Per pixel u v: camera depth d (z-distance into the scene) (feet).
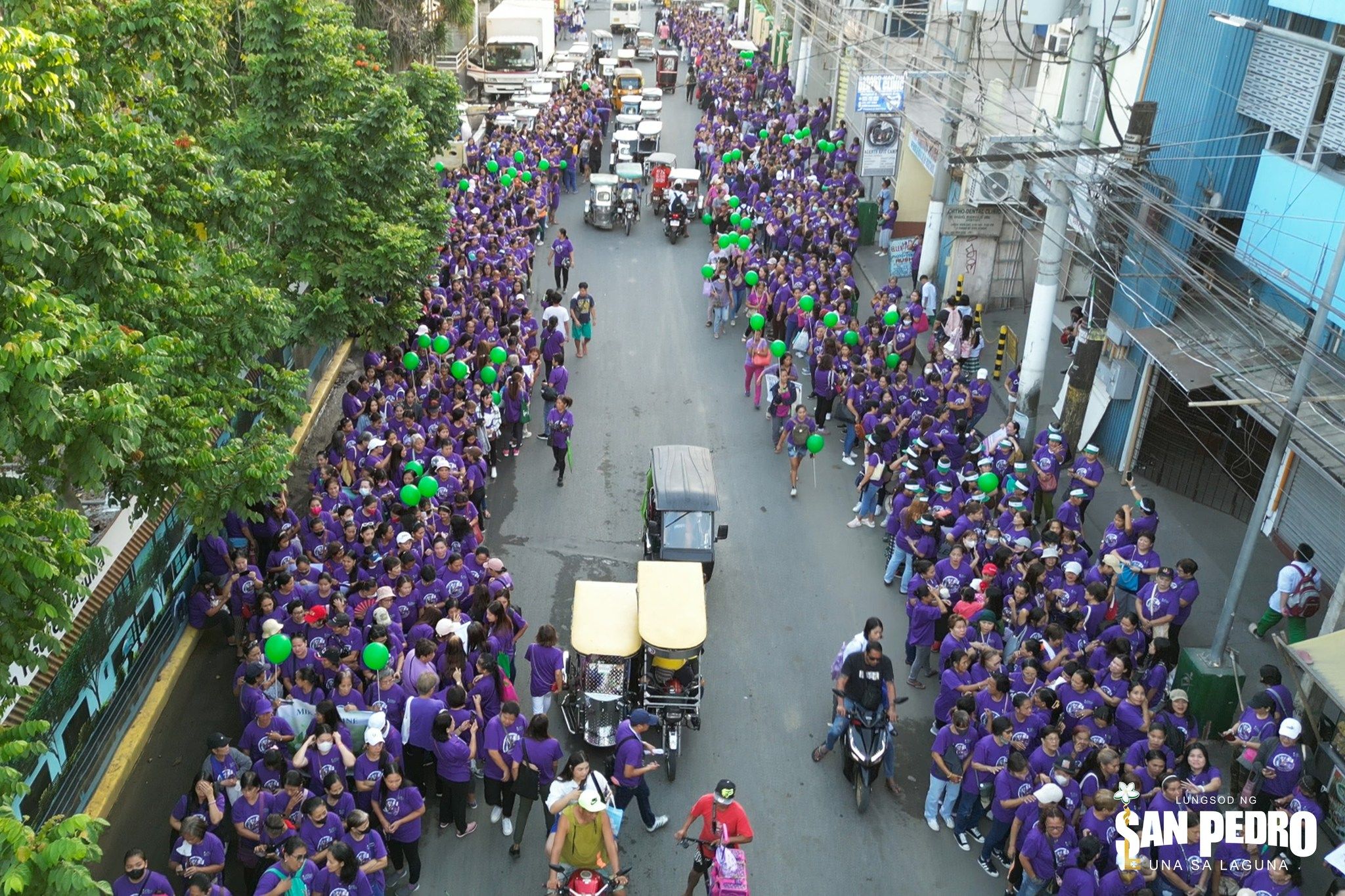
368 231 64.23
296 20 60.08
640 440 76.95
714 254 104.78
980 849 43.50
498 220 103.14
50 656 39.60
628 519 67.00
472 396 68.59
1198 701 49.06
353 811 35.45
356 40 80.38
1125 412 73.10
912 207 119.55
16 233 28.76
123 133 40.01
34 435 30.04
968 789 41.96
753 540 65.16
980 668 45.24
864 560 63.77
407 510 52.75
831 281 90.58
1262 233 60.90
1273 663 54.34
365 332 66.80
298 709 40.57
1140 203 65.92
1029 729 41.63
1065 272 92.68
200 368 42.63
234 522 53.52
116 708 46.44
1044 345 69.82
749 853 42.83
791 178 121.19
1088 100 79.56
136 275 37.32
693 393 84.79
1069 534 53.06
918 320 83.97
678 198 123.13
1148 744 39.88
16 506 30.94
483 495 62.64
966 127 100.83
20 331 28.63
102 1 48.75
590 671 46.32
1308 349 45.80
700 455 63.36
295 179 61.41
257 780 36.06
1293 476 62.18
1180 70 67.82
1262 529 65.31
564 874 37.24
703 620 47.16
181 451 38.88
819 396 76.02
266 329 44.45
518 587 59.36
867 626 44.91
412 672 42.50
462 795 41.83
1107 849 37.60
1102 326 68.59
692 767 47.26
